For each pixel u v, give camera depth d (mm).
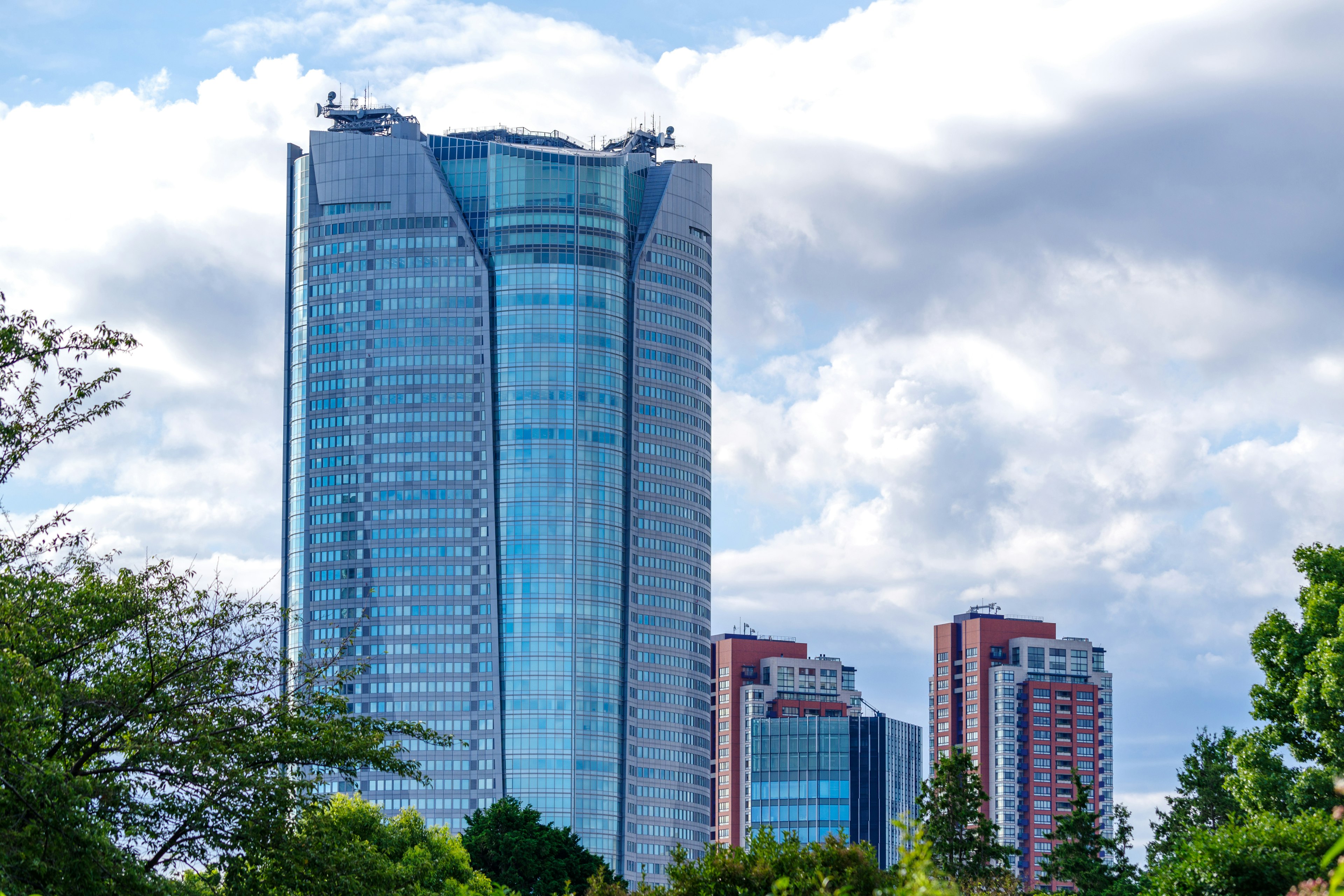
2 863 51625
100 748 61031
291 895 63500
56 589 62281
